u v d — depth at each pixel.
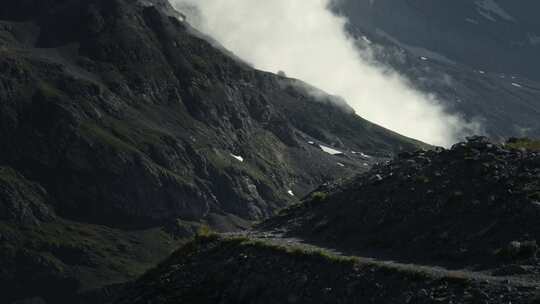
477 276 43.06
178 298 54.66
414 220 53.59
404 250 50.81
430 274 43.72
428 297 42.19
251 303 50.00
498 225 48.97
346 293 45.62
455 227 50.72
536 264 43.69
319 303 46.16
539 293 39.16
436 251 49.12
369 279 45.66
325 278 47.62
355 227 56.66
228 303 51.22
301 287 48.09
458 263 47.00
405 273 44.47
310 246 54.44
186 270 58.03
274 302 48.56
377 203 58.03
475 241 48.28
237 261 54.28
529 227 47.31
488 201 51.69
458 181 55.91
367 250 52.59
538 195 49.97
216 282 54.00
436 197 55.00
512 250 45.47
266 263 52.03
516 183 52.41
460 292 41.56
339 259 48.31
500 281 41.47
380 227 55.12
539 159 54.84
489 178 54.34
